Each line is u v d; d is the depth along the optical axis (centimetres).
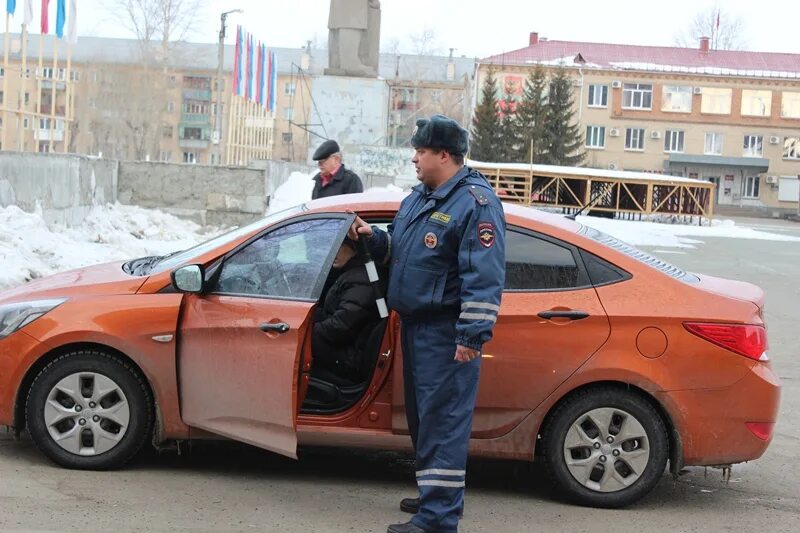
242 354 512
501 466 610
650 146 7481
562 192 4328
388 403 521
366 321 546
